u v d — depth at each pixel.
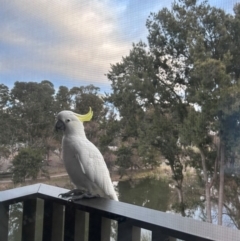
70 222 1.58
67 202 1.57
